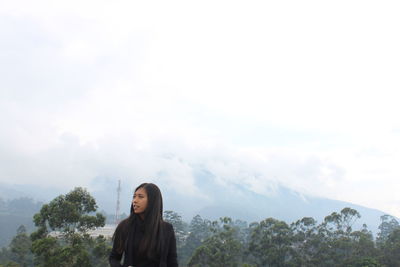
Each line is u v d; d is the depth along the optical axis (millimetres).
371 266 46312
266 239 53094
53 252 26391
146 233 3178
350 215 57219
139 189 3318
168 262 3293
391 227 79250
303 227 56750
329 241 53500
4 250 57531
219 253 46906
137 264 3172
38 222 28297
